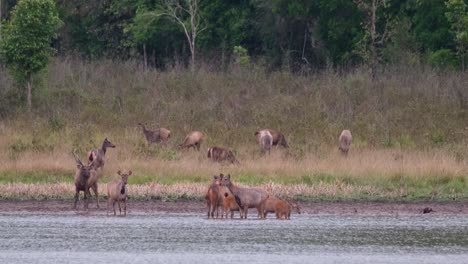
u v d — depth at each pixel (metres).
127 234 21.70
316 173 27.64
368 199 26.14
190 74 43.19
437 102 39.06
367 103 39.12
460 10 42.41
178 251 19.91
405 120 36.81
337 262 19.08
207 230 22.19
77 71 43.84
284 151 31.44
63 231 22.02
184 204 25.56
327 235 21.69
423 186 27.11
